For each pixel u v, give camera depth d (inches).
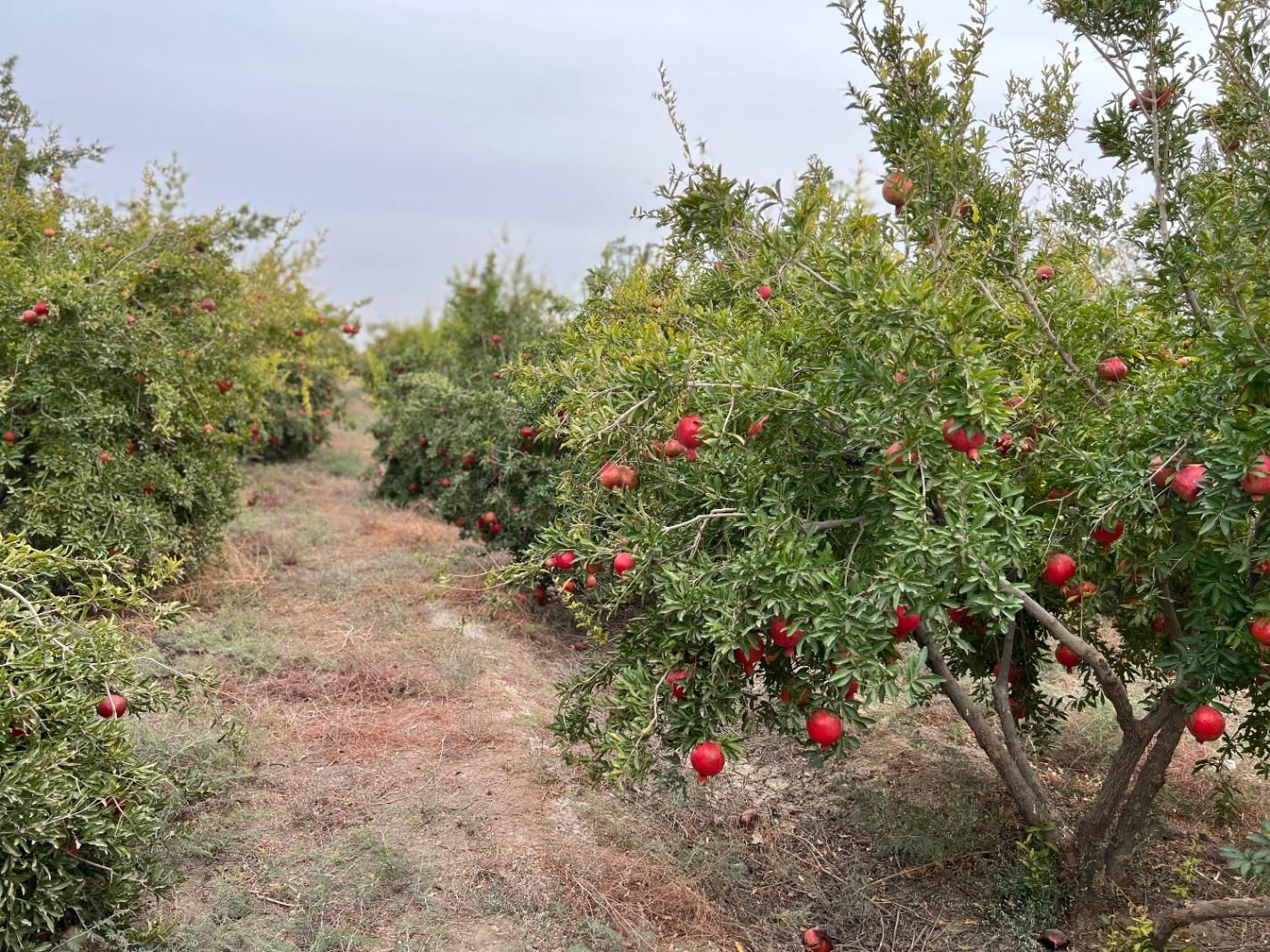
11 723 98.9
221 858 129.8
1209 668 107.4
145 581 120.4
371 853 132.6
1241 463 91.1
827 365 106.4
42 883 95.8
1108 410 115.2
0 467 198.4
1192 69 124.6
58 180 277.7
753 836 150.7
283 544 295.6
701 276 157.2
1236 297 97.4
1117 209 145.0
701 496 117.9
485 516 258.7
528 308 390.3
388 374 464.1
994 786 166.6
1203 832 152.0
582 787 155.8
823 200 131.0
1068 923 128.2
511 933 118.0
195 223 273.0
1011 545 97.7
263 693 184.7
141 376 225.1
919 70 125.6
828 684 104.7
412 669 201.5
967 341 92.0
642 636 117.0
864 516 109.9
